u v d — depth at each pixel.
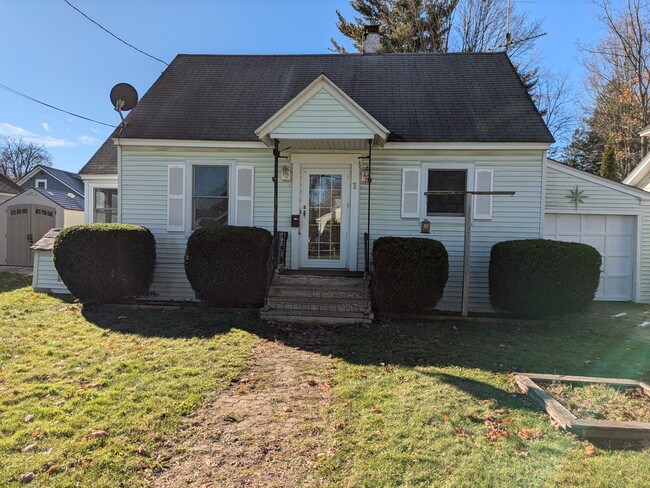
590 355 5.24
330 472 2.66
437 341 5.82
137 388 3.94
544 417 3.39
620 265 10.13
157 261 8.81
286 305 7.20
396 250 7.02
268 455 2.87
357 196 8.52
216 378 4.24
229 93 9.74
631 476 2.57
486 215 8.36
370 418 3.36
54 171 23.83
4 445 2.87
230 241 7.29
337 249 8.66
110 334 5.87
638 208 9.91
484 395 3.84
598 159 22.59
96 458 2.76
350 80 9.97
